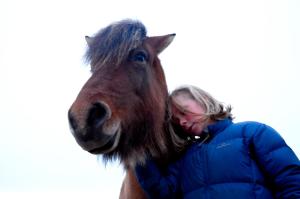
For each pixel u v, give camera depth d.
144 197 1.59
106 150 1.30
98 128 1.25
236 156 1.30
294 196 1.21
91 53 1.48
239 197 1.25
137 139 1.43
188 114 1.49
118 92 1.36
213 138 1.40
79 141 1.23
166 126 1.55
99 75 1.39
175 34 1.66
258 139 1.31
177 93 1.53
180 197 1.49
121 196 1.89
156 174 1.47
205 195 1.32
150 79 1.51
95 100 1.29
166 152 1.51
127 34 1.46
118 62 1.42
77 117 1.24
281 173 1.25
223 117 1.46
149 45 1.60
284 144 1.30
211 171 1.33
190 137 1.54
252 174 1.27
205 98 1.48
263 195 1.24
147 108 1.46
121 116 1.35
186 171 1.41
